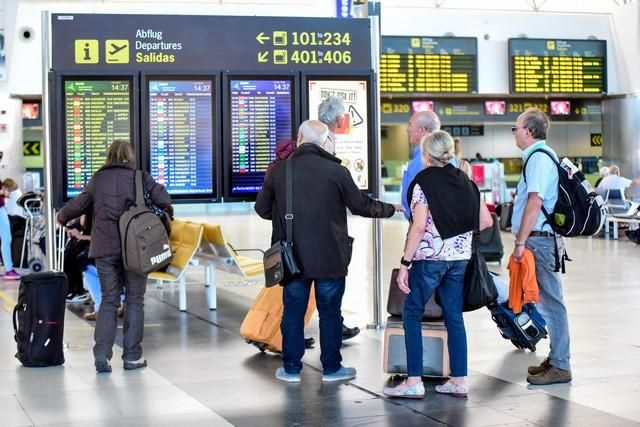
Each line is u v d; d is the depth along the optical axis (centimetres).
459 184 604
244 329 769
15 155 2077
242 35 868
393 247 1767
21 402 614
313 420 562
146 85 847
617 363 711
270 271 648
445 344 652
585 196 630
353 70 889
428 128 698
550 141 2588
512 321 732
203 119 861
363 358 750
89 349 812
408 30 2198
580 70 2272
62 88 834
